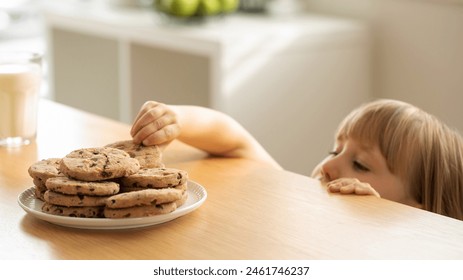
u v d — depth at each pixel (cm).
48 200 104
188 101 277
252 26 249
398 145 137
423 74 258
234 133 136
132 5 296
